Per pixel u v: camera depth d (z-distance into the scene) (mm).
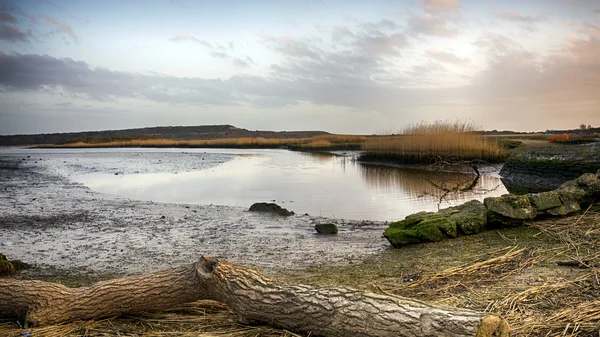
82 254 9266
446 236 9047
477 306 5105
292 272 7555
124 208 15195
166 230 11625
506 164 24828
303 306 4480
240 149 85562
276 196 18297
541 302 5074
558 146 21250
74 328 4930
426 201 16750
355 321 4199
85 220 13023
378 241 9984
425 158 32250
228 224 12391
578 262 6309
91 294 5117
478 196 17906
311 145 67188
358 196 18109
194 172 30344
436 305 4129
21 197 17828
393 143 36438
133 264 8484
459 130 32438
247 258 8742
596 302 4828
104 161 43938
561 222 8859
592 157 18469
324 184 22391
